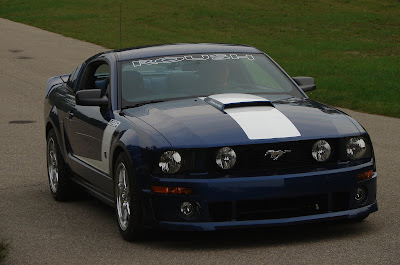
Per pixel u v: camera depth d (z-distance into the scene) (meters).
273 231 6.65
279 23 45.38
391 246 6.05
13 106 16.86
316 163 6.15
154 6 53.28
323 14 49.94
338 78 21.92
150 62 7.60
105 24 43.12
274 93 7.33
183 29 41.84
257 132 6.12
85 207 8.11
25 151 11.65
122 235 6.61
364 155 6.37
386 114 15.12
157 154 6.07
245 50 8.02
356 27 43.19
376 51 32.41
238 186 5.90
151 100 7.12
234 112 6.47
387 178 8.99
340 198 6.21
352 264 5.57
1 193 8.89
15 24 43.59
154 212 6.12
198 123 6.27
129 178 6.30
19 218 7.63
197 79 7.39
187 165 6.02
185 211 6.01
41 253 6.27
